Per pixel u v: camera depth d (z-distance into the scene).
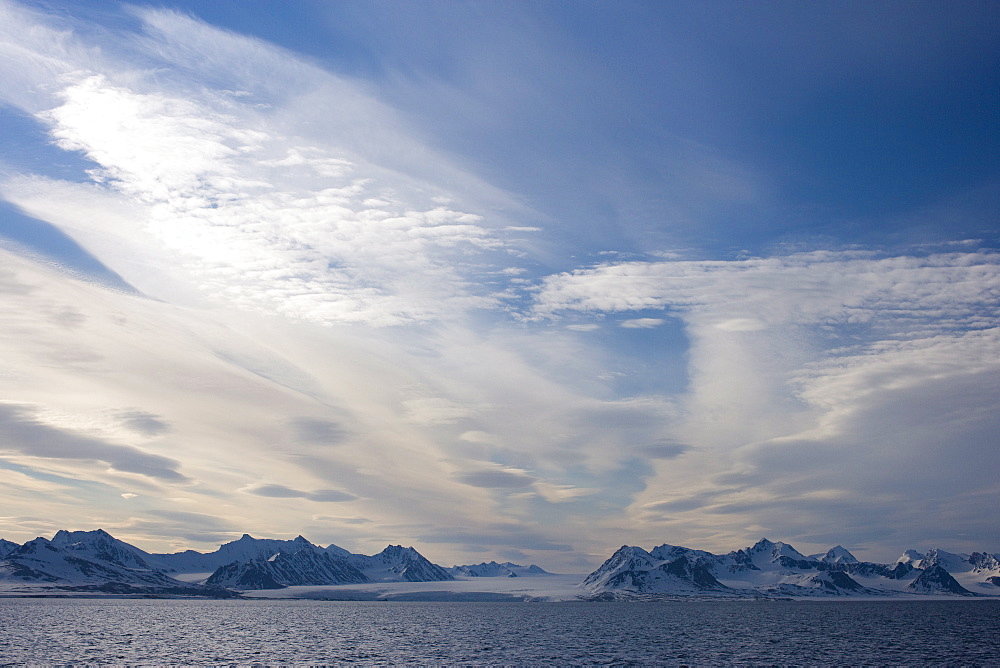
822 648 199.88
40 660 162.75
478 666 159.88
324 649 190.25
